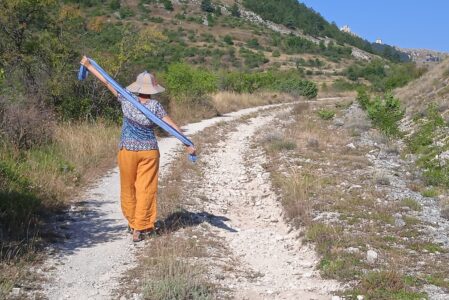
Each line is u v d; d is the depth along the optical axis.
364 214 8.31
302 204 8.70
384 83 40.53
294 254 6.96
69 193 8.91
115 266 6.04
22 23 15.11
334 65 96.25
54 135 11.91
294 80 44.56
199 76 26.27
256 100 33.81
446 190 10.31
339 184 10.42
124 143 6.73
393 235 7.45
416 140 14.98
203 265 6.07
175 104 22.88
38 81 15.24
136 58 17.47
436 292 5.51
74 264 6.02
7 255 5.88
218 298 5.25
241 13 127.88
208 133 18.34
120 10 89.19
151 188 6.83
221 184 11.02
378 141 16.47
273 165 12.49
